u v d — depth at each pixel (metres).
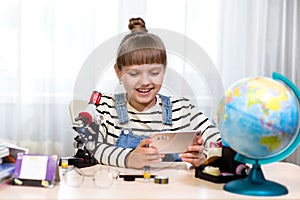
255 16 2.83
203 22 2.81
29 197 1.14
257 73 2.85
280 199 1.17
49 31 2.65
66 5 2.68
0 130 2.63
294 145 1.27
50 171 1.25
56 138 2.69
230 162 1.37
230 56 2.83
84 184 1.28
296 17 2.85
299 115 1.20
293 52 2.88
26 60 2.65
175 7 2.78
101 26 2.71
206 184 1.31
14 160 1.35
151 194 1.18
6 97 2.63
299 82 2.86
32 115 2.66
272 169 1.60
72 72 2.69
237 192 1.21
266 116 1.15
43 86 2.65
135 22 1.81
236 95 1.20
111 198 1.14
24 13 2.64
